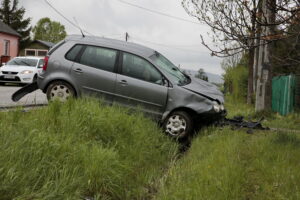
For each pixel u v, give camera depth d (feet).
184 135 23.77
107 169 14.26
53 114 17.58
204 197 12.32
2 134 12.86
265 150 18.61
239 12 16.38
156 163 19.02
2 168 10.55
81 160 14.05
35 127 15.37
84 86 24.77
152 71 24.75
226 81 95.35
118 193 14.17
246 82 80.48
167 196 13.14
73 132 16.53
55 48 25.88
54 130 16.26
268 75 41.16
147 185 15.49
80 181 12.83
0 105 24.76
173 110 24.22
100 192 13.57
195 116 24.27
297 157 17.56
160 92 24.16
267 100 41.63
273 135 22.84
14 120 15.70
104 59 25.20
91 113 18.65
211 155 17.42
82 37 26.35
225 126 26.37
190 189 12.94
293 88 45.19
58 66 25.16
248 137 23.63
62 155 13.56
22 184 10.84
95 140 17.33
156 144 21.39
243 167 15.64
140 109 24.08
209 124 25.57
